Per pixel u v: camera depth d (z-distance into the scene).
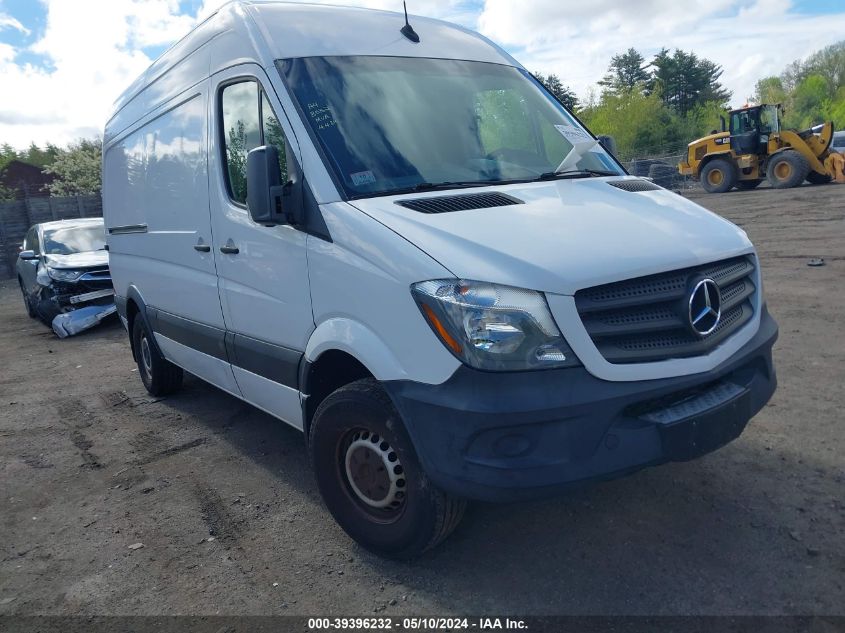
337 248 3.42
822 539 3.40
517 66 4.91
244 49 4.18
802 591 3.05
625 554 3.43
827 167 22.20
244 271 4.25
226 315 4.59
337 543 3.83
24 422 6.52
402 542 3.38
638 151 53.31
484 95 4.38
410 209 3.35
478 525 3.80
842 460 4.13
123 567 3.79
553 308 2.86
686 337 3.13
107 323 11.45
